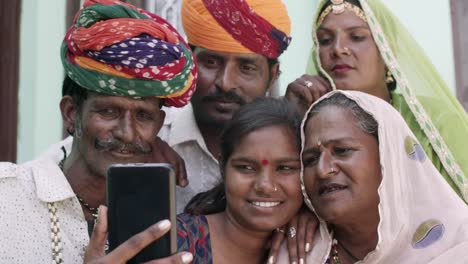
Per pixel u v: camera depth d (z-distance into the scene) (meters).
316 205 2.36
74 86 2.49
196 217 2.43
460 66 4.39
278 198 2.36
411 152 2.36
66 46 2.46
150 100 2.46
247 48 2.91
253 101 2.48
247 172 2.38
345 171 2.30
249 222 2.36
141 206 1.83
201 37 2.92
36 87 4.11
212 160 3.08
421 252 2.27
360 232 2.38
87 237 2.40
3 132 4.01
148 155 2.52
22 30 4.07
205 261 2.37
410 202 2.34
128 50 2.35
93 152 2.44
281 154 2.35
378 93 3.14
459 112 3.23
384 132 2.30
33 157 4.08
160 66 2.39
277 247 2.40
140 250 1.80
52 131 4.12
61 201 2.40
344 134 2.30
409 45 3.22
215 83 2.94
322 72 3.10
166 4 4.24
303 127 2.40
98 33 2.36
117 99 2.41
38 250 2.34
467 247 2.20
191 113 3.13
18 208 2.35
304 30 4.52
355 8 3.07
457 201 2.34
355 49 3.06
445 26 4.40
